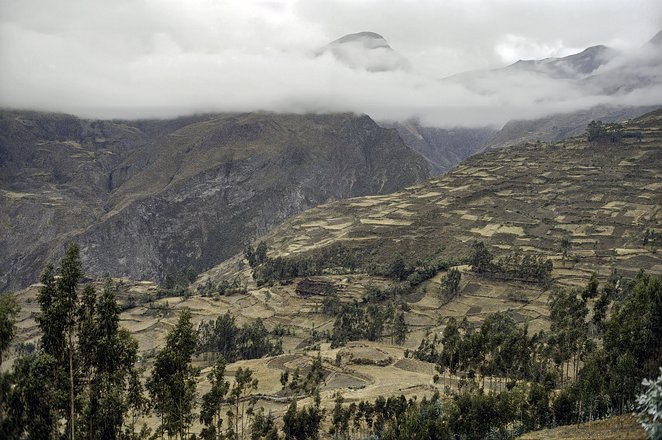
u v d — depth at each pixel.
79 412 64.75
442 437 79.31
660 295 83.06
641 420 49.44
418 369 140.00
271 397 125.00
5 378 56.78
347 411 98.62
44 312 62.41
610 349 88.88
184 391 73.38
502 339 112.06
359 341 168.38
